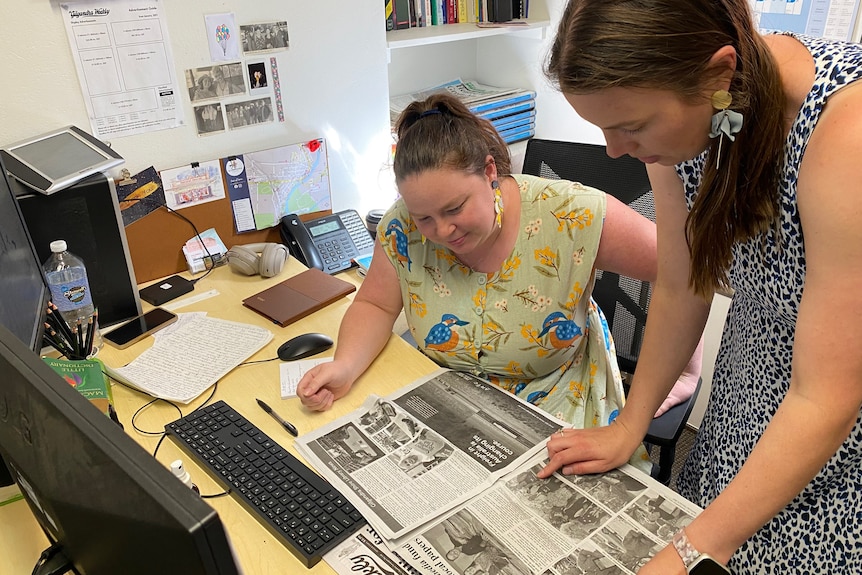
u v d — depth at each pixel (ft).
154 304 5.04
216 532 1.53
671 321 3.41
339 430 3.64
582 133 7.82
